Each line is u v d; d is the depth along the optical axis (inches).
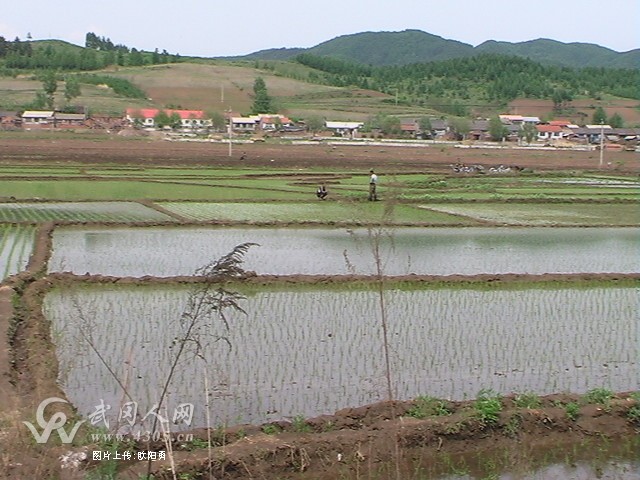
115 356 590.6
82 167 2187.5
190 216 1406.3
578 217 1588.3
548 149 4074.8
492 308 808.3
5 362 537.6
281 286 874.1
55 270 928.3
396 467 413.1
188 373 557.6
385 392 536.7
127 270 950.4
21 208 1427.2
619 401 501.4
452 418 465.7
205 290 342.6
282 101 6875.0
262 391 528.7
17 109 5073.8
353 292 862.5
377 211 1541.6
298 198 1715.1
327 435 439.8
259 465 415.2
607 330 732.0
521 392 544.4
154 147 3024.1
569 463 448.8
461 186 2102.6
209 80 7372.1
